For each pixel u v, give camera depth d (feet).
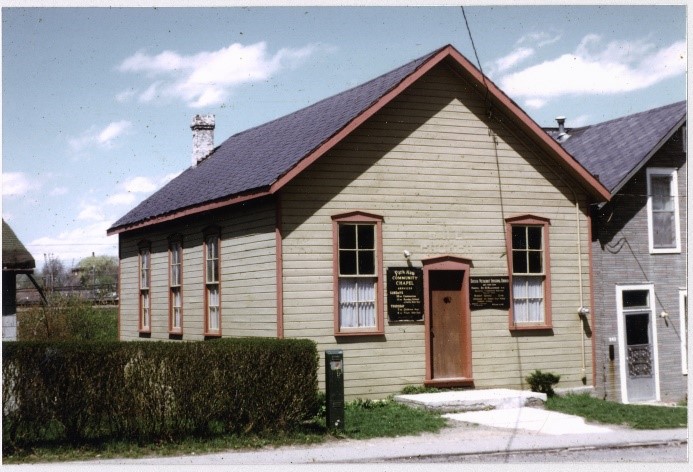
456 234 63.36
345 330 59.26
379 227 60.75
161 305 79.46
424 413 53.72
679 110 72.33
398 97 62.23
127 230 86.12
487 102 65.10
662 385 71.31
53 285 129.59
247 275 61.57
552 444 43.88
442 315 63.36
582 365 67.51
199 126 94.99
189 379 42.75
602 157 76.33
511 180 65.92
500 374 64.18
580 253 68.28
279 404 44.70
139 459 38.68
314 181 58.85
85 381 41.06
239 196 59.77
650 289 71.92
